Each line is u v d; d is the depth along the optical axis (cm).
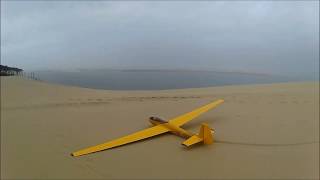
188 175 1678
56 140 2314
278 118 2689
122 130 2533
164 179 1644
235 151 1983
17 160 1958
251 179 1611
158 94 4272
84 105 3503
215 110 3022
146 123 2728
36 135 2445
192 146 2095
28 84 4647
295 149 1989
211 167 1766
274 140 2156
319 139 2159
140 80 7838
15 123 2795
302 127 2423
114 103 3606
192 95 4069
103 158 1948
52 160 1939
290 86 4712
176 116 2950
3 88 4322
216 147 2059
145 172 1731
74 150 2111
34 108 3350
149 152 2025
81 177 1698
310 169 1702
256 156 1895
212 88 4853
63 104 3544
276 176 1631
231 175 1658
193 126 2519
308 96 3634
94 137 2369
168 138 2288
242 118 2719
